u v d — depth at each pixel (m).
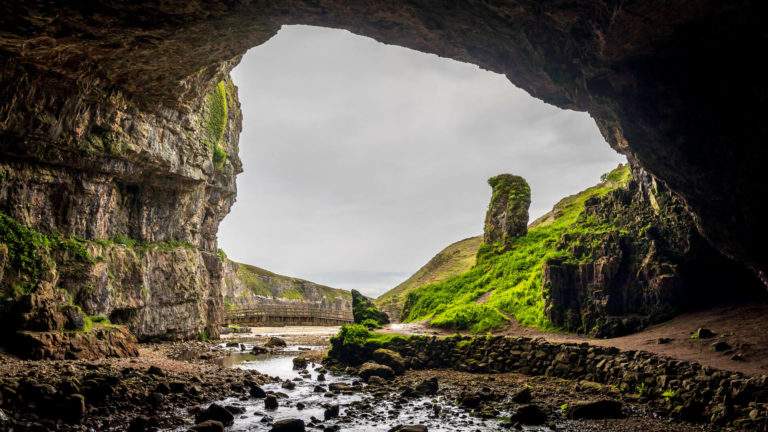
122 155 26.06
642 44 13.06
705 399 11.58
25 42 15.92
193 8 15.09
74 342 17.23
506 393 15.12
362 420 12.19
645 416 12.13
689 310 18.81
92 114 23.39
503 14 14.62
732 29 11.65
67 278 22.30
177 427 10.91
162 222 32.81
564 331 21.55
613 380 14.82
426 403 14.20
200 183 36.12
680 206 19.39
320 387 16.42
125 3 14.35
